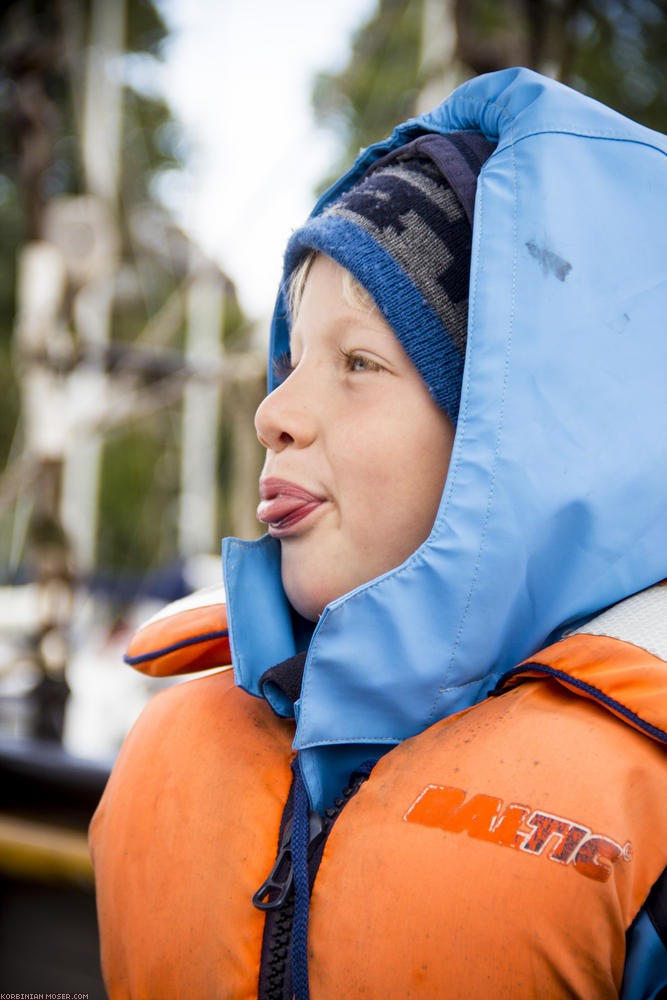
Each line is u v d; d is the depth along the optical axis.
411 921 0.57
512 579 0.64
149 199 8.63
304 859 0.63
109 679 4.54
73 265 3.84
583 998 0.52
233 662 0.73
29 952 1.86
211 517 6.80
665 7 2.83
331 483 0.70
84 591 5.42
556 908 0.53
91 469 5.68
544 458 0.64
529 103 0.68
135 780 0.78
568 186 0.67
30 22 3.80
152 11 8.76
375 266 0.68
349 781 0.69
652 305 0.68
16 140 3.85
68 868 1.86
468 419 0.64
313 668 0.64
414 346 0.68
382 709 0.66
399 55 6.76
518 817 0.56
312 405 0.71
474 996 0.54
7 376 10.77
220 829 0.70
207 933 0.67
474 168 0.71
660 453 0.67
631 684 0.57
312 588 0.70
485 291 0.65
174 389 4.18
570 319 0.65
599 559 0.66
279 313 0.93
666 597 0.65
